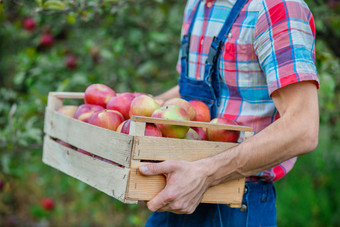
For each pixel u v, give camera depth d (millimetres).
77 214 3998
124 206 3461
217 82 1426
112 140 1178
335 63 2451
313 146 1154
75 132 1354
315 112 1157
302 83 1171
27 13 2992
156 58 3611
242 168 1198
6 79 3469
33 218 4016
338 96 2846
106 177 1199
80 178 1314
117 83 3291
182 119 1226
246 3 1337
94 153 1249
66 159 1397
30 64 3012
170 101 1384
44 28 3359
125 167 1132
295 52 1184
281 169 1432
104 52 3020
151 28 3414
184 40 1578
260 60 1272
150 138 1130
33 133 2438
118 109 1419
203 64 1490
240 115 1392
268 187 1451
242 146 1188
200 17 1510
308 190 3715
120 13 2855
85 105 1480
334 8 2742
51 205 3688
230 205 1298
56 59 3137
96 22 3287
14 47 3475
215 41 1395
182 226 1490
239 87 1374
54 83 3031
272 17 1232
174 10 3449
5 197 4055
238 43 1333
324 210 3633
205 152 1213
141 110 1312
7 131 2428
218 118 1337
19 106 2713
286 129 1147
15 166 3096
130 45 3420
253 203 1412
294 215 3576
